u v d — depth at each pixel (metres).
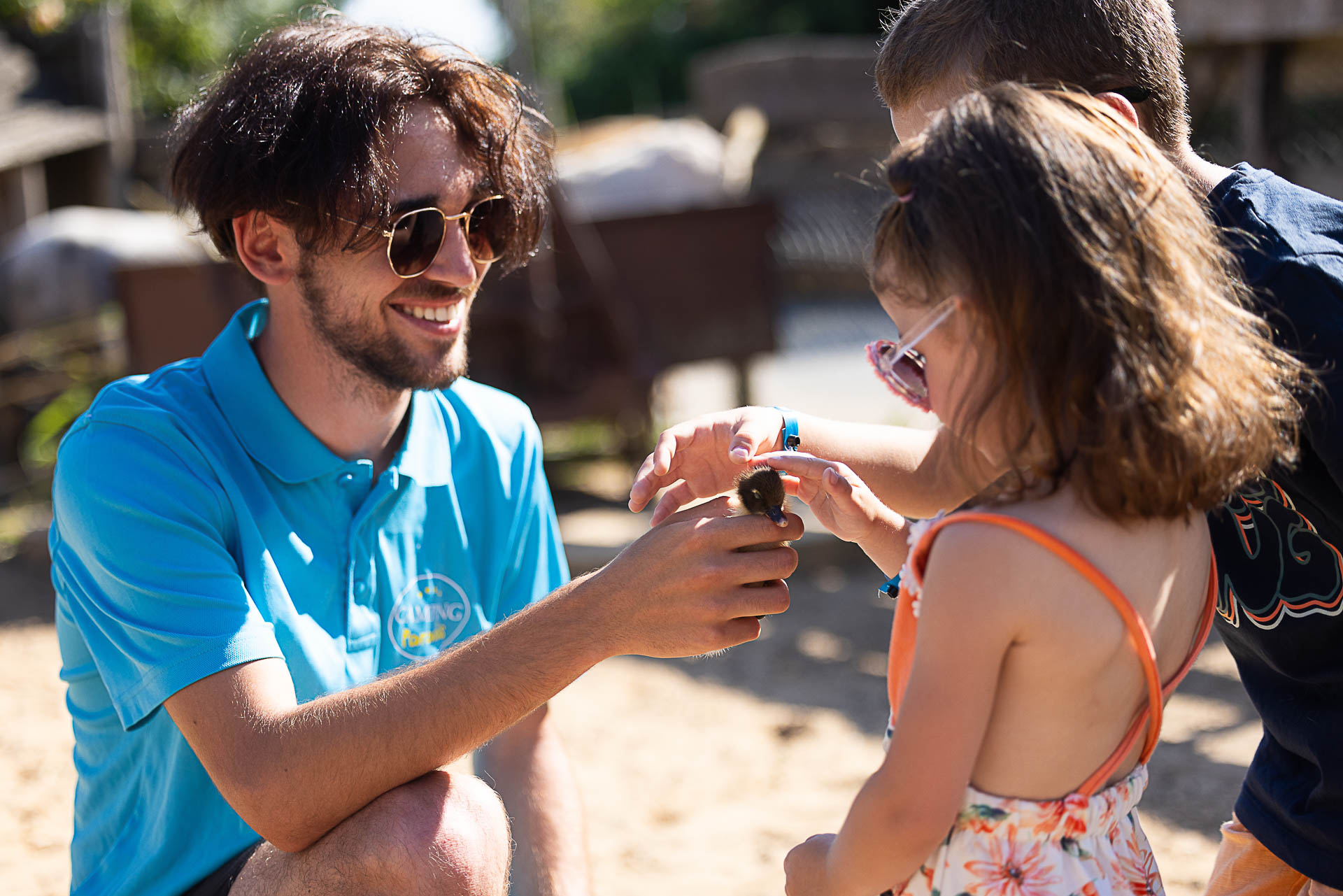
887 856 1.50
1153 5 1.98
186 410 2.07
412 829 1.81
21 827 3.54
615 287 7.02
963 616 1.45
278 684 1.86
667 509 2.14
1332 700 1.82
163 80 17.09
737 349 7.34
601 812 3.67
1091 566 1.44
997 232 1.42
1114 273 1.40
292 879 1.84
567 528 6.63
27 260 9.26
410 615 2.21
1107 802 1.55
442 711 1.82
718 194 12.05
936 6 2.05
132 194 13.49
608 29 28.70
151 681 1.85
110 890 2.02
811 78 13.32
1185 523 1.54
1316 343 1.63
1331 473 1.63
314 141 2.03
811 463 1.91
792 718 4.33
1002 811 1.52
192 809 2.00
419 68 2.13
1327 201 1.75
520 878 2.18
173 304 6.91
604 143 12.61
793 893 1.67
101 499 1.94
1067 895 1.51
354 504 2.16
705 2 27.14
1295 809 1.88
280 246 2.12
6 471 8.09
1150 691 1.49
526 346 6.62
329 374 2.14
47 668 4.97
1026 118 1.48
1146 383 1.38
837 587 5.88
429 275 2.10
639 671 4.89
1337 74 8.16
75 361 8.27
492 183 2.21
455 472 2.34
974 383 1.48
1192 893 2.97
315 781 1.79
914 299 1.53
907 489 2.17
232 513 2.01
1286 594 1.82
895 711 1.63
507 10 7.50
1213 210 1.79
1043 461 1.44
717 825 3.55
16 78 12.80
